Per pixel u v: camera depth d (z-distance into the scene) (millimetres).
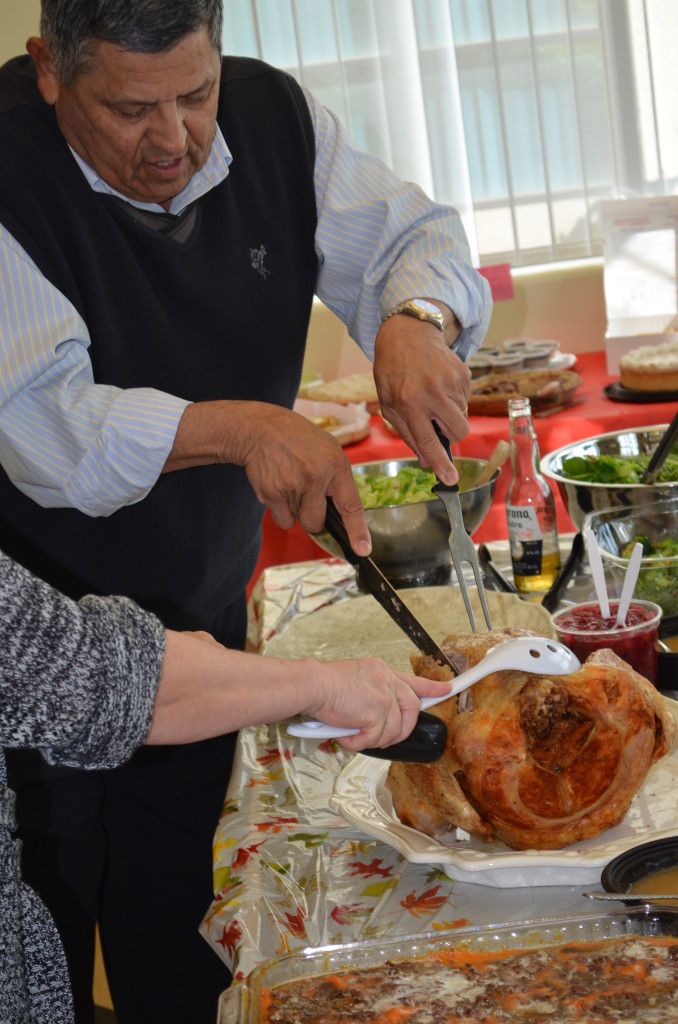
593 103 3627
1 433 1302
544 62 3594
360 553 1085
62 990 862
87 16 1169
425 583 1669
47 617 717
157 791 1685
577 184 3697
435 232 1563
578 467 1701
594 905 871
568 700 910
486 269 3539
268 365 1601
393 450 2916
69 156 1397
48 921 862
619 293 3312
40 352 1265
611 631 1115
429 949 750
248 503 1646
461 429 1271
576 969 717
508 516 1616
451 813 926
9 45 3738
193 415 1226
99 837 1661
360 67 3672
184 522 1531
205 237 1528
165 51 1189
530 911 875
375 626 1500
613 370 3340
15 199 1353
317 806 1118
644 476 1636
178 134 1263
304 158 1600
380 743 856
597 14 3547
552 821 905
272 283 1587
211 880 1740
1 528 1487
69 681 710
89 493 1271
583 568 1593
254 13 3654
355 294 1680
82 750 731
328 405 3172
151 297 1470
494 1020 681
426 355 1301
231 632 1820
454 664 960
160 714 773
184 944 1766
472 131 3678
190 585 1583
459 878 926
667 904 754
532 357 3311
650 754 920
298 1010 705
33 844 1550
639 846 854
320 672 833
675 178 3674
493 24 3568
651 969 709
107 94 1226
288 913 923
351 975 736
